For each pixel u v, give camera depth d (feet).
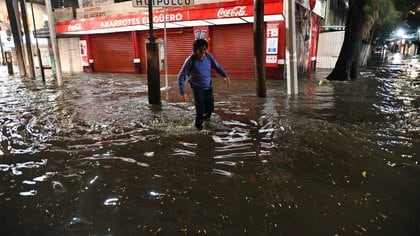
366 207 9.14
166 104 25.13
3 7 87.40
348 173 11.41
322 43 64.49
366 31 51.57
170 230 8.11
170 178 11.18
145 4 22.98
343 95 28.66
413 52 191.11
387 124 18.07
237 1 36.50
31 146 14.97
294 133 16.34
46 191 10.37
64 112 22.47
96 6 57.00
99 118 20.38
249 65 43.16
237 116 20.45
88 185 10.73
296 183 10.65
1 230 8.27
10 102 27.02
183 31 47.60
